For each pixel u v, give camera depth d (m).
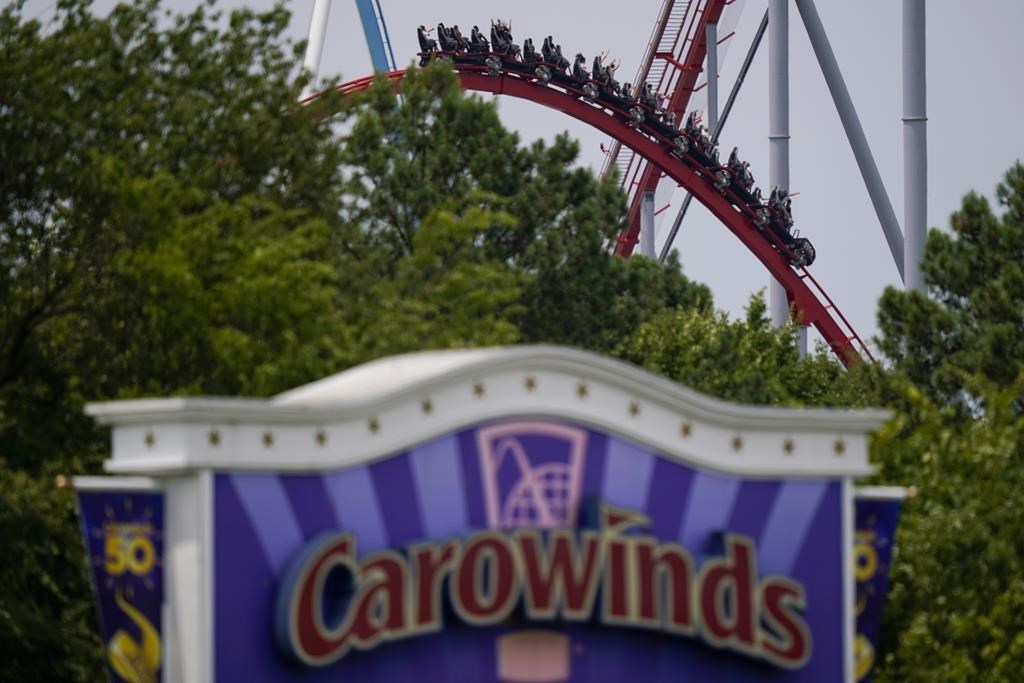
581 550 92.94
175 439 87.88
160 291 133.38
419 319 140.75
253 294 131.12
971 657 127.88
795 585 98.38
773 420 98.38
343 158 167.50
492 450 92.75
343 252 179.88
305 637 87.38
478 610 90.75
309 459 89.19
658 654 95.31
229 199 156.62
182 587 89.25
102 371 143.00
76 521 139.38
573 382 94.31
